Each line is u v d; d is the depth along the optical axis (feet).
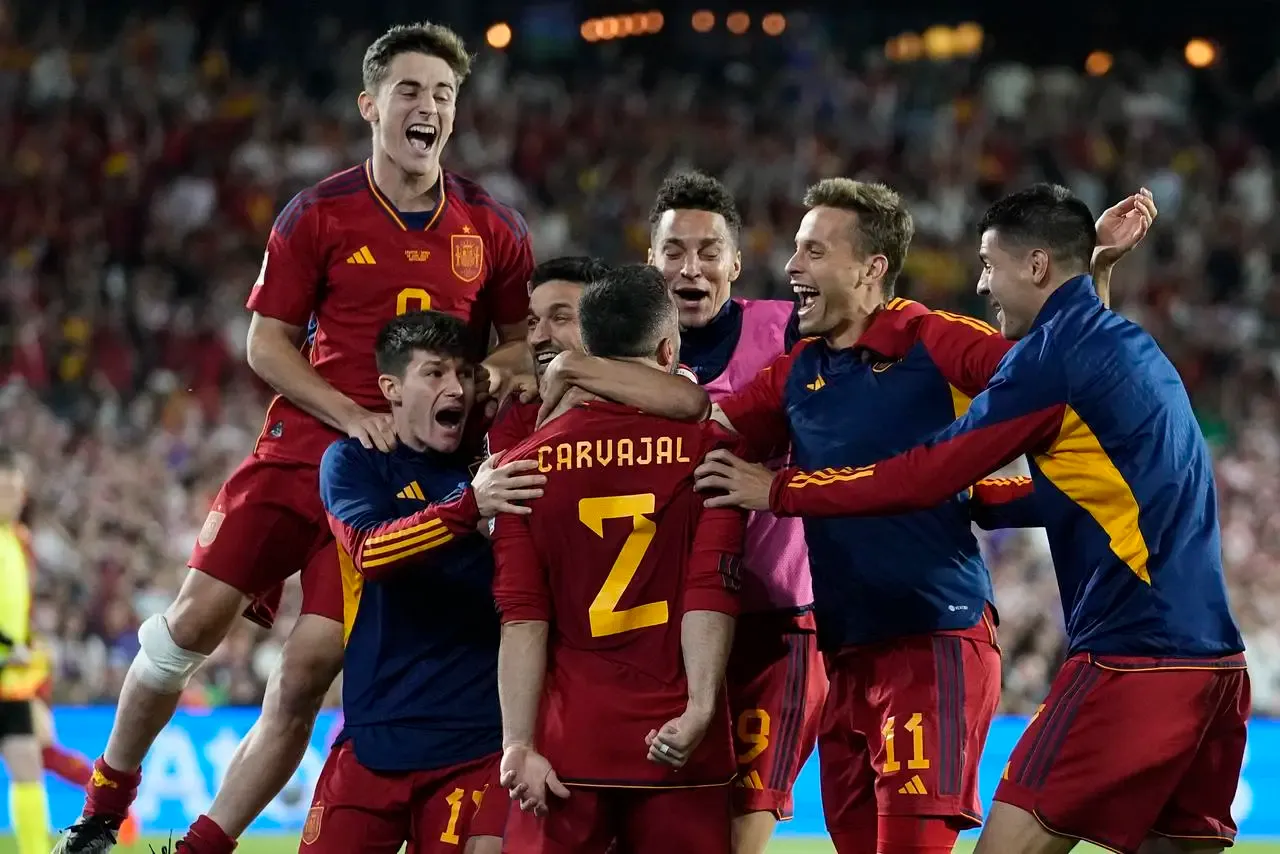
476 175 243.60
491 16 285.23
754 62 289.33
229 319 206.69
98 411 184.85
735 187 247.50
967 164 256.52
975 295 236.63
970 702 59.41
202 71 251.80
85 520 158.71
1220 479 189.98
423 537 53.88
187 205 224.94
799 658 64.69
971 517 64.39
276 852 116.16
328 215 65.46
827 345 61.67
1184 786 55.67
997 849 54.24
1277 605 165.17
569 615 53.01
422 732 58.23
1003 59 295.28
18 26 252.21
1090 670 53.93
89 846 70.79
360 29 275.39
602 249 236.02
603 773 51.78
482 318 68.90
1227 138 272.31
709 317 64.69
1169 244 246.47
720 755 53.01
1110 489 53.78
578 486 52.70
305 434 66.69
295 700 65.51
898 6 296.30
